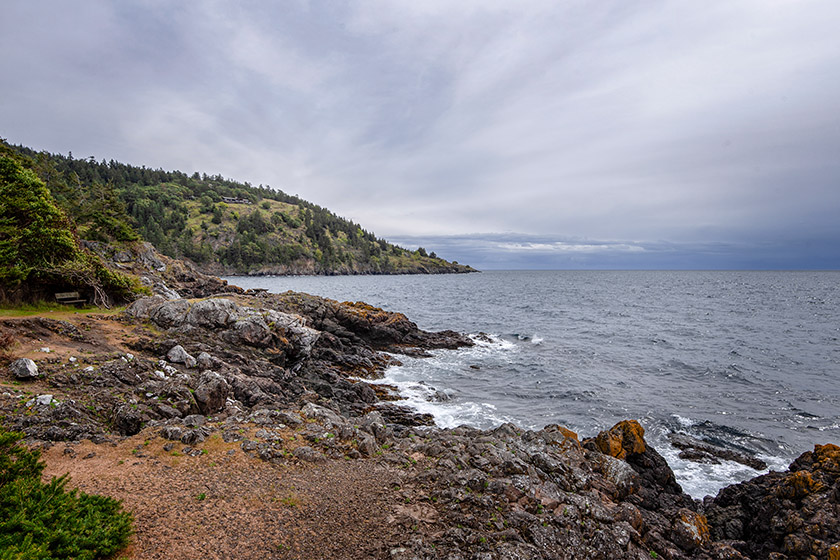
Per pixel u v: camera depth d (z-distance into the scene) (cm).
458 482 1227
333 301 4872
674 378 3369
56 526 704
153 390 1608
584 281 19975
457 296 11038
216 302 2764
